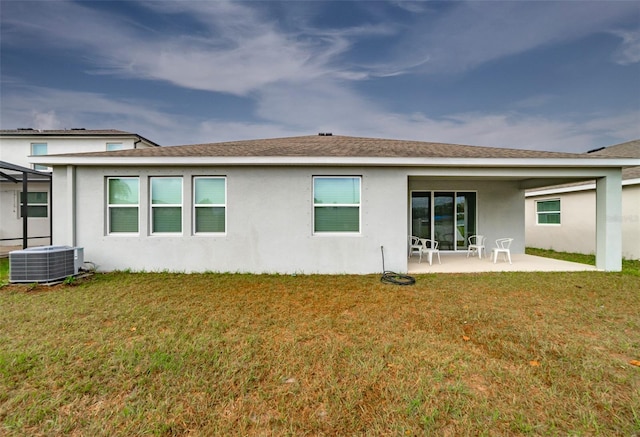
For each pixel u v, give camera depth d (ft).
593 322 12.69
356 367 9.05
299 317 13.48
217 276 21.84
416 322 12.85
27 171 30.17
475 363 9.34
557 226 38.83
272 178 23.18
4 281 19.33
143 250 22.90
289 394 7.78
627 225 31.96
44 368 8.90
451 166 23.31
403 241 23.27
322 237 23.18
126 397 7.64
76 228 22.75
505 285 18.99
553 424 6.71
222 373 8.73
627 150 44.65
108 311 14.01
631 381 8.32
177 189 23.36
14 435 6.36
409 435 6.38
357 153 23.63
